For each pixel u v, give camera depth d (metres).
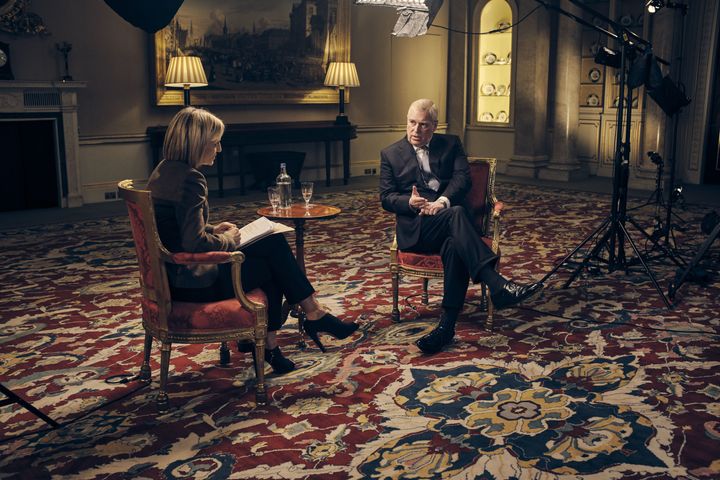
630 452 2.26
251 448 2.34
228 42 8.38
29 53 7.13
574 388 2.78
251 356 3.20
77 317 3.79
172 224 2.60
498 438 2.38
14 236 5.99
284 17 8.82
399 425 2.49
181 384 2.89
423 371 2.99
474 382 2.86
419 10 3.33
